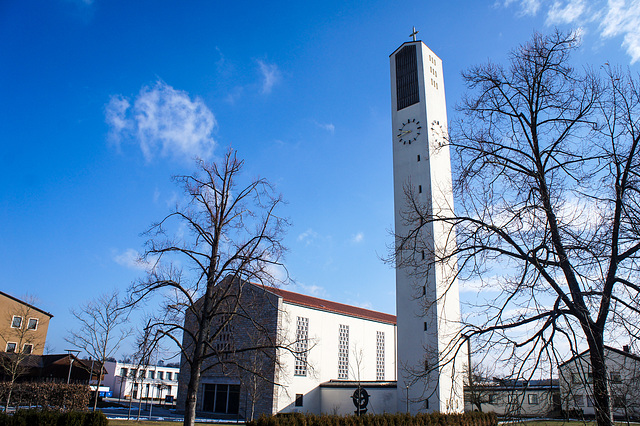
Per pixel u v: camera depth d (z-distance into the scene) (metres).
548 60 15.56
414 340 40.78
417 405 39.28
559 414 13.68
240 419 44.78
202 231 22.78
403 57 51.38
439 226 40.50
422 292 40.94
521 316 14.04
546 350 13.23
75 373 54.50
